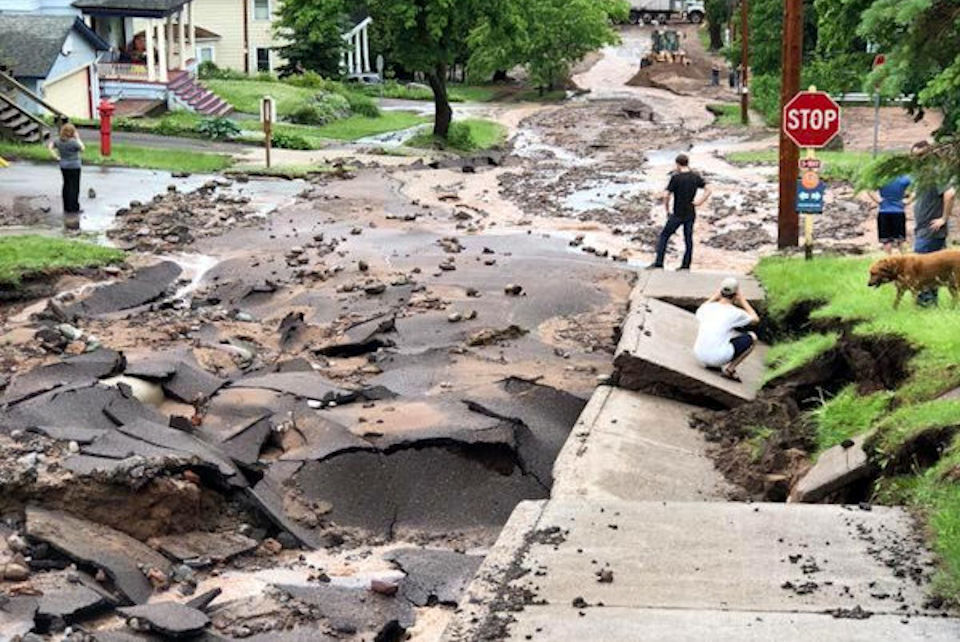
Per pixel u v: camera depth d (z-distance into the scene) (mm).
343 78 74062
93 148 36750
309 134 49875
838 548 9883
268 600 10906
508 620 8750
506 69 84938
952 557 9391
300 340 18797
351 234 26031
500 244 25547
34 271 20906
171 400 15594
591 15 81125
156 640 10016
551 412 15633
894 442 11812
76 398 14203
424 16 49375
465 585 11484
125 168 33500
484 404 15180
